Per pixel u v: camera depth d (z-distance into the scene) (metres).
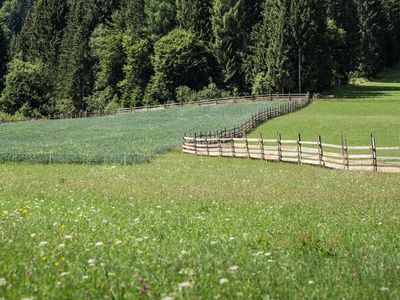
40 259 8.05
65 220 12.69
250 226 12.53
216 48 119.94
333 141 47.69
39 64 130.50
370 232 11.99
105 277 7.33
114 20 141.62
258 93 110.62
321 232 11.73
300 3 110.25
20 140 61.12
